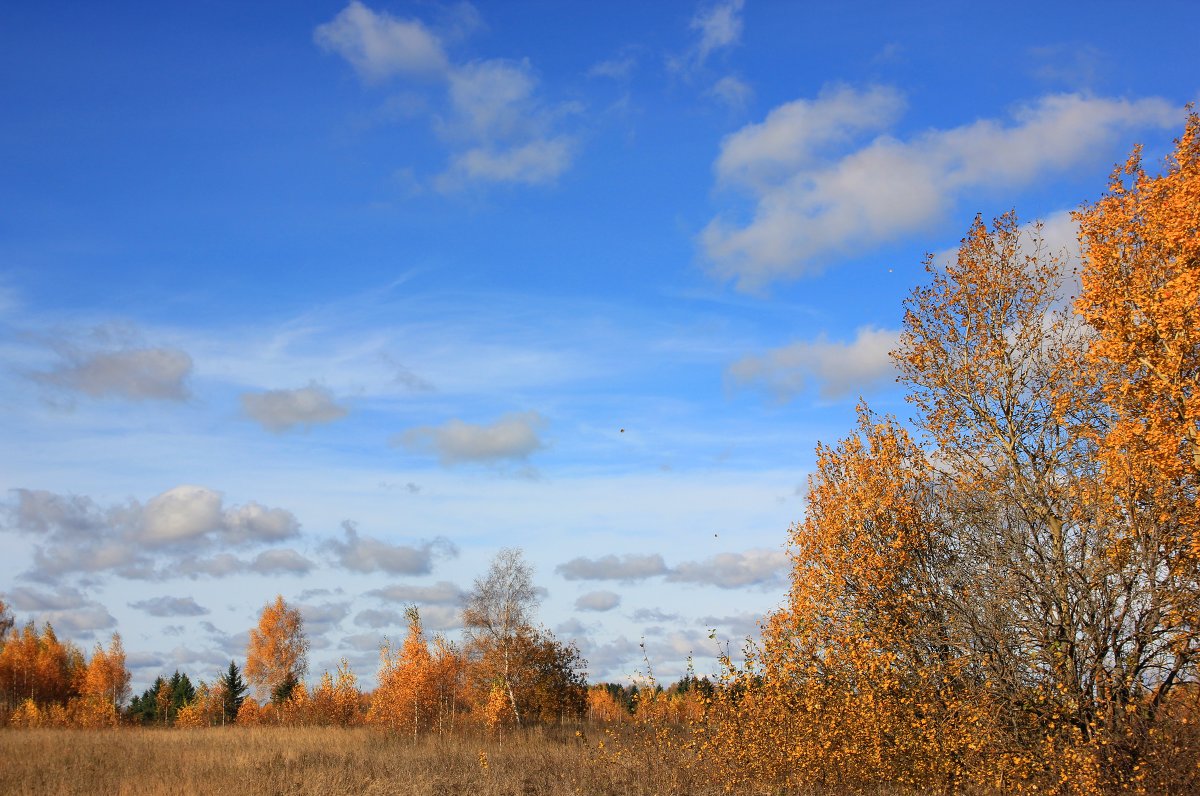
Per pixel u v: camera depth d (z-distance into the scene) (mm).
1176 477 14180
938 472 19328
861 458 19875
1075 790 14391
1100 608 16078
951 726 16812
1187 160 14422
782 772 18391
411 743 33375
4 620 73875
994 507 17781
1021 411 18500
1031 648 16812
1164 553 15148
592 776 20094
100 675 62156
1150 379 14484
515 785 19922
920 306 19859
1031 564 17094
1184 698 14672
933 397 19562
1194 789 13344
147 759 25234
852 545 19062
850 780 17516
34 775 21516
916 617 18016
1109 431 15883
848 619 18594
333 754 27328
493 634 45750
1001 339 18859
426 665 41031
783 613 19266
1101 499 15852
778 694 18578
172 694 78188
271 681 68500
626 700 55625
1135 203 15062
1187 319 13742
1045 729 16375
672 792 18031
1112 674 15781
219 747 29359
